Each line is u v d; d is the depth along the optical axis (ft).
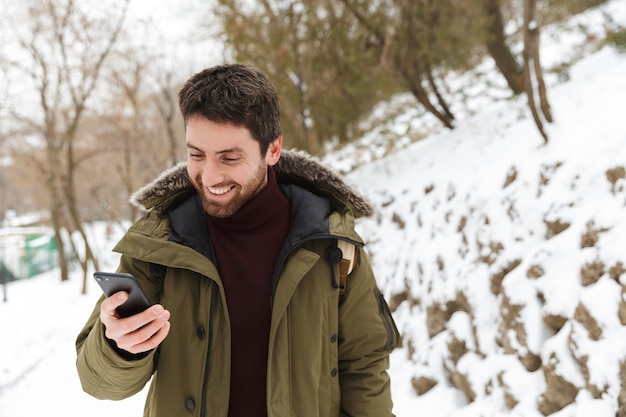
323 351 4.48
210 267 4.15
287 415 4.23
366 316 4.79
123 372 3.86
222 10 28.66
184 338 4.23
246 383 4.27
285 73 28.76
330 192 4.89
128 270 4.29
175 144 58.44
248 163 3.96
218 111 3.73
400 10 25.00
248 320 4.29
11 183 153.79
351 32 26.68
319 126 32.50
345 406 4.96
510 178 15.55
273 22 28.09
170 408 4.24
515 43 31.73
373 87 26.99
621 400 8.44
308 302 4.39
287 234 4.52
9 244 81.00
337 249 4.50
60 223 66.03
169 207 4.54
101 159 79.05
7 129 57.11
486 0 26.35
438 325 14.66
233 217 4.28
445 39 24.90
